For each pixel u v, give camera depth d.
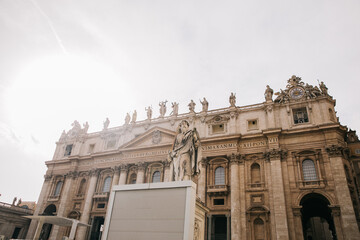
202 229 22.67
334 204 35.34
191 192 19.00
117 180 53.00
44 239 54.38
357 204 36.47
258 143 43.53
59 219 38.91
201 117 49.72
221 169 44.88
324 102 42.28
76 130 66.88
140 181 49.75
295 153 40.59
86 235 50.12
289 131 41.72
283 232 35.62
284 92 45.47
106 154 56.66
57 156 64.88
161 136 51.94
